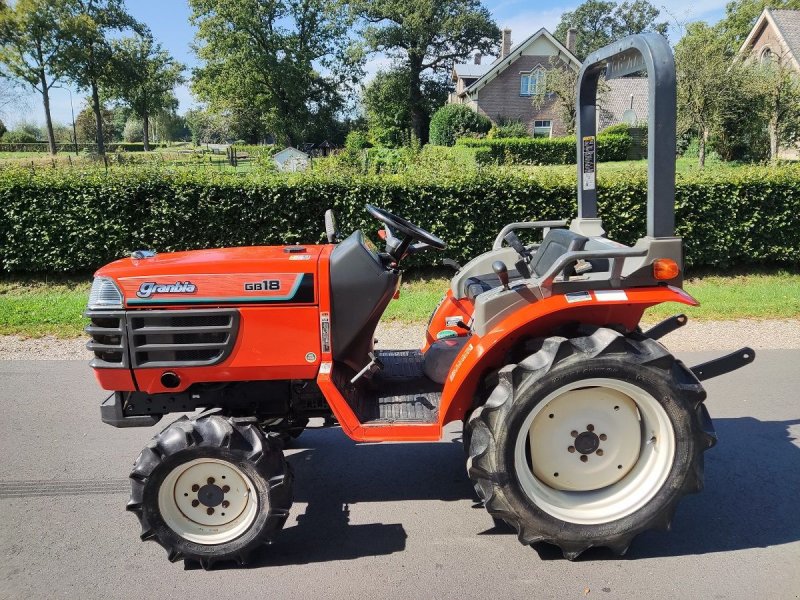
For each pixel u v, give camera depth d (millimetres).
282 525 2936
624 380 2777
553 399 2871
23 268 8961
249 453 2797
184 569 2910
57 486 3693
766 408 4664
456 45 51688
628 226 9055
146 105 61469
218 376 3064
